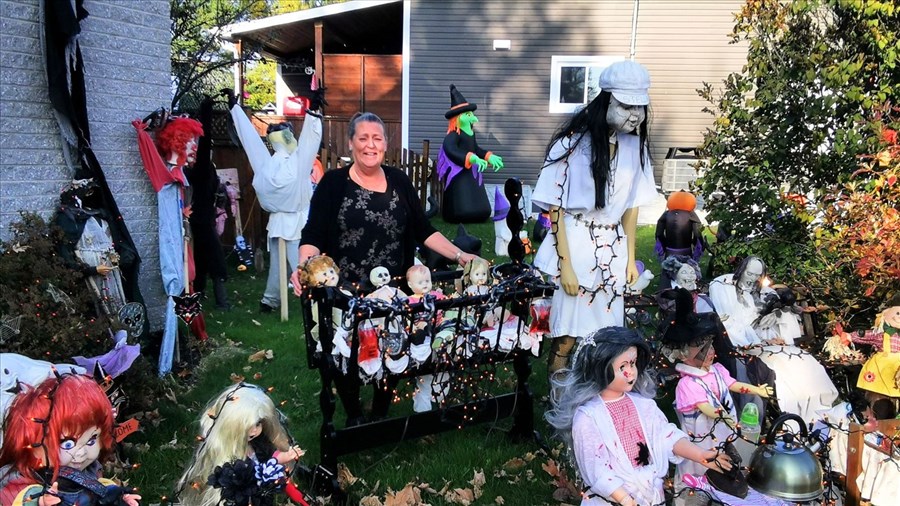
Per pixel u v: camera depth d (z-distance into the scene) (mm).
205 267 6465
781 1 5672
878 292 3764
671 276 5285
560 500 3305
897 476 2812
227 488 2178
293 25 14797
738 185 5195
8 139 4086
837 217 4168
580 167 3664
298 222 6348
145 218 5039
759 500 2652
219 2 14797
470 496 3342
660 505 2662
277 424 2574
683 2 13320
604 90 3559
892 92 4508
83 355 3598
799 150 5066
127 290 4398
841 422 2936
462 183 11445
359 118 3445
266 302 6664
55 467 2074
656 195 3961
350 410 3316
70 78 4078
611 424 2746
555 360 3994
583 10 13508
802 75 4844
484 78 13883
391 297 3254
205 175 6152
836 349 3668
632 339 2750
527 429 3826
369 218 3477
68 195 4086
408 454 3787
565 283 3730
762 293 4016
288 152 6328
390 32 17594
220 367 5047
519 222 3555
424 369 3283
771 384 3561
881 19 4688
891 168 3932
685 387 3260
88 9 4484
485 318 3494
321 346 3125
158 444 3768
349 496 3213
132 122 4797
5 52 4016
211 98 5930
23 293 3545
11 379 2662
